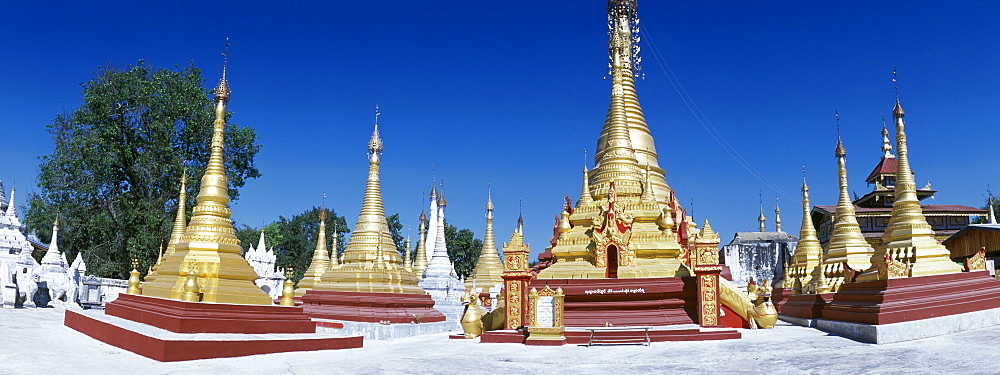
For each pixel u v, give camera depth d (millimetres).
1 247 41469
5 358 15391
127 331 18938
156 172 55562
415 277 38031
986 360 15062
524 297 24875
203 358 17297
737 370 16016
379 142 41594
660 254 27047
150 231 54906
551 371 16750
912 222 25125
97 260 54469
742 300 26359
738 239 65562
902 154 26359
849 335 21969
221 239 23641
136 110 54531
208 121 57062
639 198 29547
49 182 53969
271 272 56500
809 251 36688
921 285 22500
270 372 15703
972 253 44812
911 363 15664
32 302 37469
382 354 19844
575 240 28203
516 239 25359
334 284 36531
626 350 20125
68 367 14945
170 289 22344
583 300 25391
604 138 32906
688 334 22109
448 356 19406
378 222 39969
